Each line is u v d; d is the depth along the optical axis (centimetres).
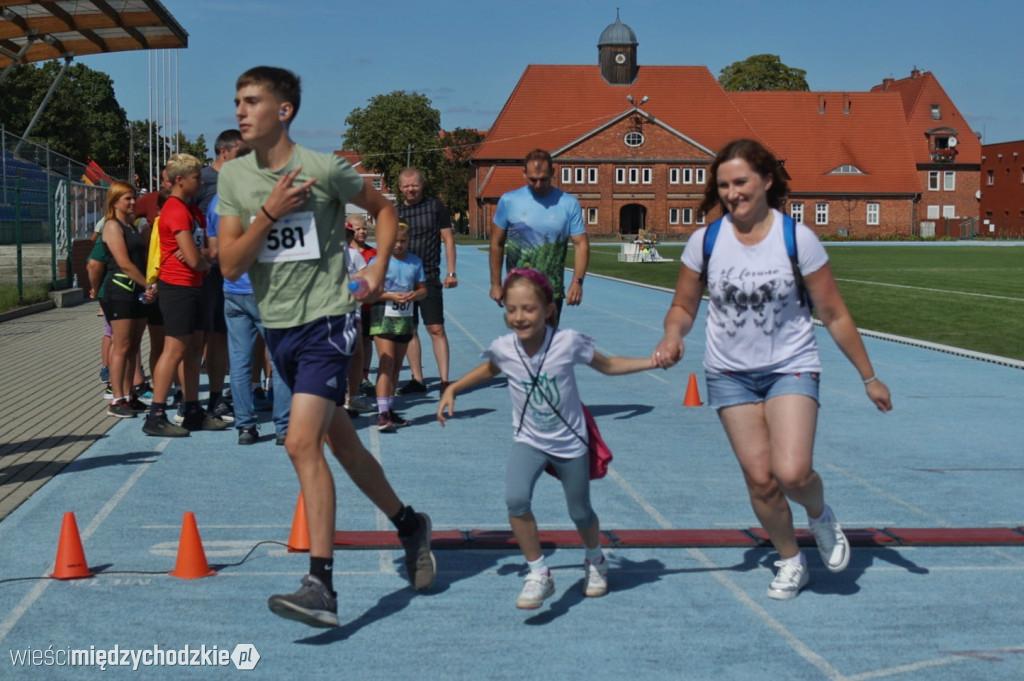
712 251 479
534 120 8856
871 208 9150
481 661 418
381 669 410
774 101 9362
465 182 11231
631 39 8956
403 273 902
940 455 830
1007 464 798
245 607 477
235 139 848
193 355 902
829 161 9162
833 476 757
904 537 582
